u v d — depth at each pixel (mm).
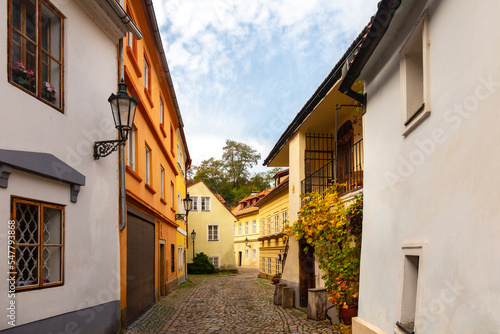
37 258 4746
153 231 12133
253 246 39156
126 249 7824
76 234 5562
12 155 4266
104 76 6668
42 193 4832
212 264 31844
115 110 5973
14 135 4422
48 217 5102
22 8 4832
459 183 3168
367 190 5867
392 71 4977
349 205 7727
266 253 23859
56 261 5195
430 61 3850
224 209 34812
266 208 23953
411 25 4355
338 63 7457
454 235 3213
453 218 3248
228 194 34844
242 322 9219
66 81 5543
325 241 8336
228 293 15797
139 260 9773
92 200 6066
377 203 5371
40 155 4734
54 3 5375
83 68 6016
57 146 5211
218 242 34156
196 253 33031
